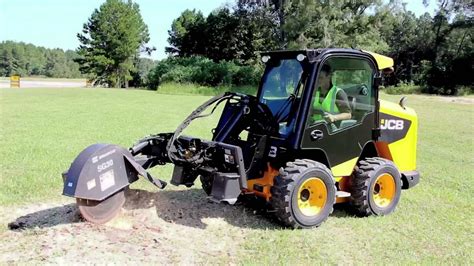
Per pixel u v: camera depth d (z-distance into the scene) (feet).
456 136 46.65
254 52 145.07
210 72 120.67
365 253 15.40
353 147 18.67
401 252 15.67
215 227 17.01
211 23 154.40
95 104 68.44
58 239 14.58
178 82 119.65
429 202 21.93
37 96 83.41
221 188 16.29
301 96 17.28
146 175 16.42
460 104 95.45
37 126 41.32
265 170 18.13
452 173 29.07
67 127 41.24
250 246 15.39
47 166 24.81
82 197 14.92
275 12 143.95
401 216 19.48
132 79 190.19
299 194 16.90
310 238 16.35
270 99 18.93
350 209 19.56
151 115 54.70
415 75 158.40
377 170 18.79
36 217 16.75
